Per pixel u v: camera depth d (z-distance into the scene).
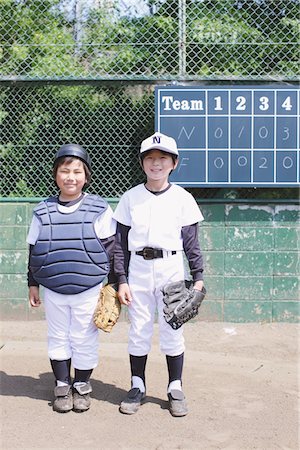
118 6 6.86
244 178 6.45
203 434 3.88
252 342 6.12
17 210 6.62
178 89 6.40
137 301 4.18
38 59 6.87
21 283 6.65
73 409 4.20
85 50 6.84
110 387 4.66
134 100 6.80
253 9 6.84
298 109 6.43
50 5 6.96
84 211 4.13
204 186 6.44
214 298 6.61
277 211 6.58
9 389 4.59
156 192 4.14
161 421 4.06
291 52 6.78
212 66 6.78
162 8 6.80
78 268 4.09
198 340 6.15
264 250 6.59
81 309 4.13
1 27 6.93
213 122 6.41
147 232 4.09
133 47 6.81
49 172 6.88
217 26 6.78
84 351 4.17
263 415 4.21
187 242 4.16
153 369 5.13
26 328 6.44
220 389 4.71
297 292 6.62
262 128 6.43
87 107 6.83
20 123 6.88
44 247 4.09
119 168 6.83
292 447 3.76
